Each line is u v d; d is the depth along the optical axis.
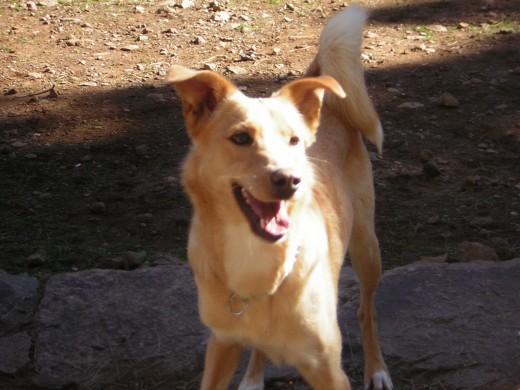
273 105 4.08
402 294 5.48
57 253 6.12
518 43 9.70
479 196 6.99
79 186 7.01
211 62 9.16
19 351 5.04
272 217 3.84
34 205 6.73
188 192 4.08
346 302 5.51
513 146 7.72
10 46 9.52
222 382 4.35
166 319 5.28
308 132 4.33
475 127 8.03
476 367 4.88
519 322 5.21
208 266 4.05
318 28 10.23
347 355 5.14
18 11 10.66
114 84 8.66
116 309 5.36
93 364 4.95
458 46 9.68
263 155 3.82
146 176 7.16
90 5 10.98
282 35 10.02
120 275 5.66
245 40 9.87
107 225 6.51
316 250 4.09
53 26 10.17
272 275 3.93
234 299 4.02
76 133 7.76
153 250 6.19
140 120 7.99
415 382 4.86
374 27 10.30
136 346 5.08
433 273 5.68
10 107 8.15
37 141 7.62
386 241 6.36
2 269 5.87
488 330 5.15
